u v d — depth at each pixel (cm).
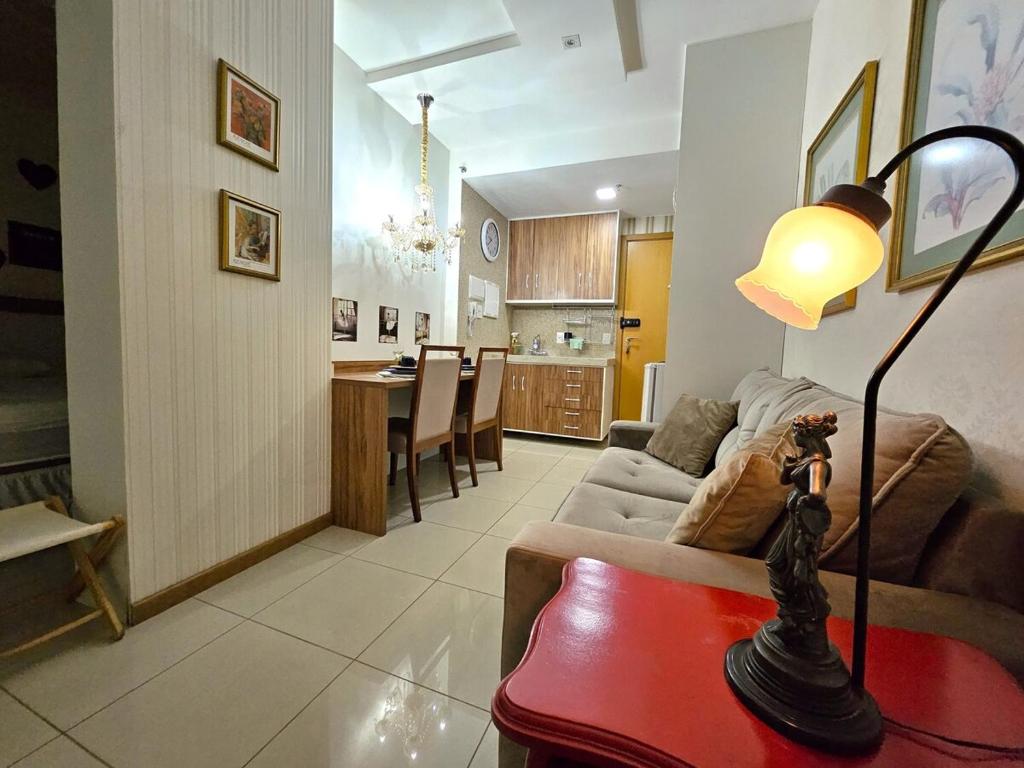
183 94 140
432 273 362
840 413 102
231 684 115
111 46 120
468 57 246
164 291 138
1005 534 68
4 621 137
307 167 192
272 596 155
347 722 105
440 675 121
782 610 51
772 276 59
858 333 146
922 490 71
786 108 235
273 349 180
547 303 482
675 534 94
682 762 42
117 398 130
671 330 262
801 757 42
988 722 47
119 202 125
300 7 184
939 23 104
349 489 214
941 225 100
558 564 81
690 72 249
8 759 93
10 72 211
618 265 463
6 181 216
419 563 182
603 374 418
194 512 152
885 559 74
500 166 365
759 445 103
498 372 308
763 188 242
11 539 115
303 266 193
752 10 221
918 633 62
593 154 338
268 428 180
